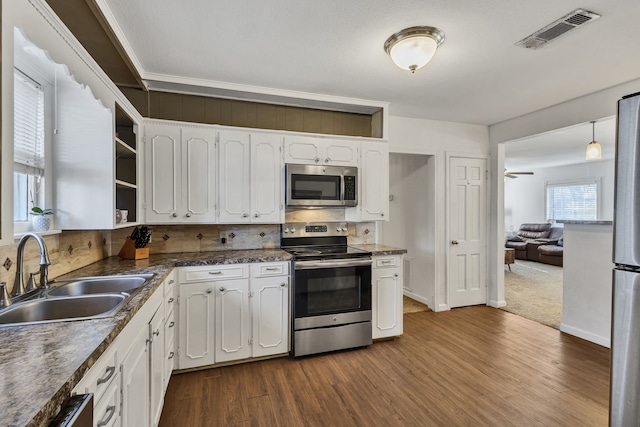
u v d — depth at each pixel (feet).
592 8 5.84
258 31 6.63
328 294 9.20
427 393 7.28
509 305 13.98
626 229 4.53
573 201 25.79
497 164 13.66
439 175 13.28
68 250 6.42
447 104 11.21
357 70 8.47
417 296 14.43
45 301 4.64
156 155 8.56
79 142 6.01
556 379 7.87
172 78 8.77
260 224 10.39
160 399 6.16
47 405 2.18
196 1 5.65
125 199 8.42
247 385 7.59
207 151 8.98
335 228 11.23
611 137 16.38
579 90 9.89
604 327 9.84
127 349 4.17
